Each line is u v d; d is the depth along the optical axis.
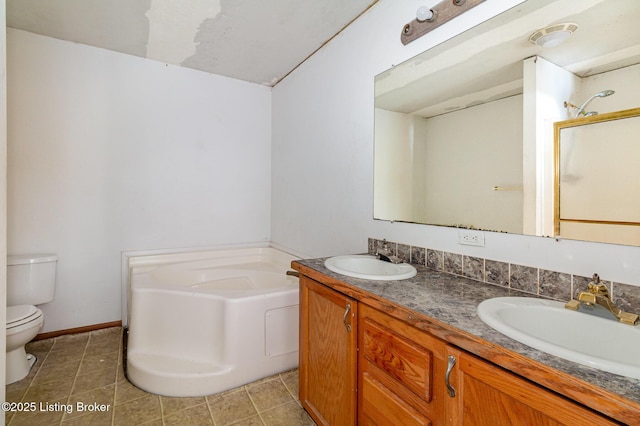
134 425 1.47
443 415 0.84
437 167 1.52
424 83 1.57
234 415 1.56
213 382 1.71
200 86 2.93
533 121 1.16
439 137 1.51
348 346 1.22
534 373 0.62
